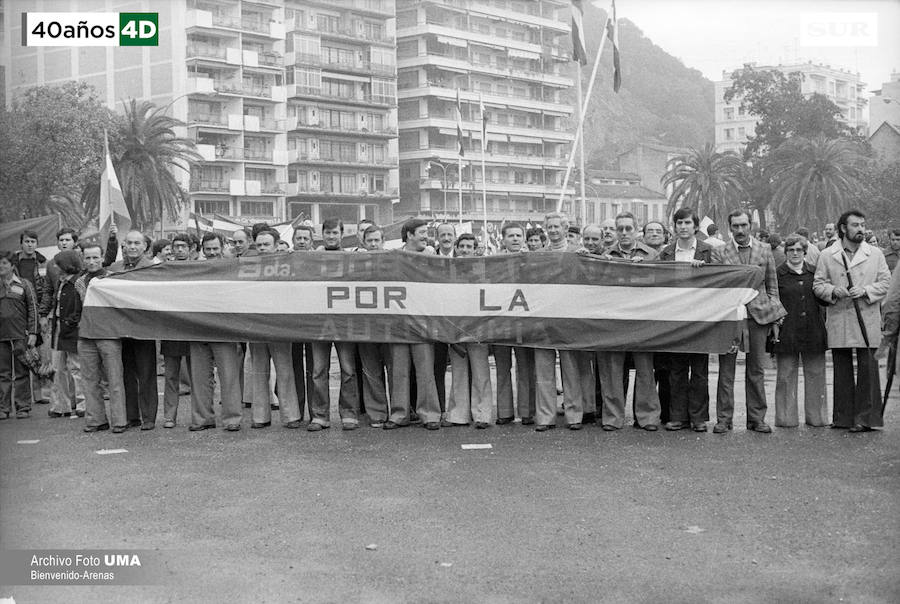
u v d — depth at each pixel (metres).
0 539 6.81
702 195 59.12
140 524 7.13
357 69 88.44
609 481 8.08
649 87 104.31
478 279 10.51
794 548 6.32
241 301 10.70
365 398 10.89
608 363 10.28
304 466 8.85
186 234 14.12
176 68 72.94
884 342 10.11
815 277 10.18
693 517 7.03
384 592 5.65
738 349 10.12
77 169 44.78
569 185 101.19
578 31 29.20
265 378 10.92
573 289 10.33
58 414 12.11
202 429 10.87
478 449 9.45
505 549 6.37
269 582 5.86
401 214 94.88
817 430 10.26
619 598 5.50
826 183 55.31
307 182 85.25
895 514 7.04
